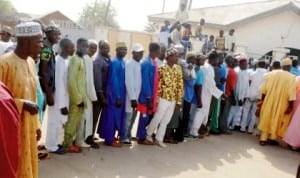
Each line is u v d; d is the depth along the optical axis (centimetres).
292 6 1884
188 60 712
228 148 735
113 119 621
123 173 516
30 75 339
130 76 618
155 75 645
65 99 538
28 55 332
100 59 599
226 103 835
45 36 498
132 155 601
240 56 891
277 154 742
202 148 706
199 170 575
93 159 555
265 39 1947
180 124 720
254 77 875
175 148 679
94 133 629
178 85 672
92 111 595
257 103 872
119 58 619
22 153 282
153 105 645
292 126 775
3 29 734
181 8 1440
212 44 1387
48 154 534
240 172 598
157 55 646
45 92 503
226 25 1903
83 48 550
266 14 1894
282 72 800
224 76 806
